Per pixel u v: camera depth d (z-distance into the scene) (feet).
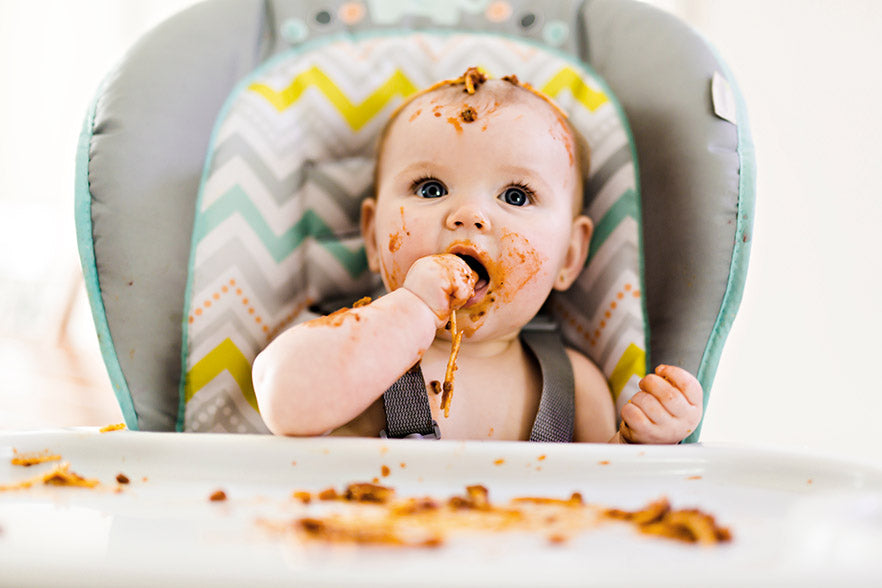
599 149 3.27
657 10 3.32
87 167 2.78
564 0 3.45
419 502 1.76
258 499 1.79
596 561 1.33
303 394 2.19
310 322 2.32
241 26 3.15
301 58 3.30
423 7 3.45
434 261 2.49
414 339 2.37
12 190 7.89
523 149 2.90
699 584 1.22
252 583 1.21
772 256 5.16
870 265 4.76
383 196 3.02
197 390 2.82
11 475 1.93
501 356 3.16
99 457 2.02
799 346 5.06
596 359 3.28
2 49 7.66
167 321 2.79
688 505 1.78
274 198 3.13
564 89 3.35
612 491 1.90
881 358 4.68
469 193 2.85
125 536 1.44
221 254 2.93
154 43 2.98
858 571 1.28
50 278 7.98
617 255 3.21
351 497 1.79
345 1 3.40
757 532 1.57
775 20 5.19
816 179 4.99
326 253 3.29
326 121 3.29
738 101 3.08
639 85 3.21
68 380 6.87
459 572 1.23
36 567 1.25
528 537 1.48
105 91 2.88
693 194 2.97
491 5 3.47
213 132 3.01
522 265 2.83
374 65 3.37
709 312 2.96
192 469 1.98
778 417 5.11
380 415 2.76
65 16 7.53
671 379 2.68
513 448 2.00
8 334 7.97
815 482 1.93
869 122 4.78
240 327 2.95
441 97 3.05
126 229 2.75
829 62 4.95
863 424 4.77
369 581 1.20
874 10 4.78
